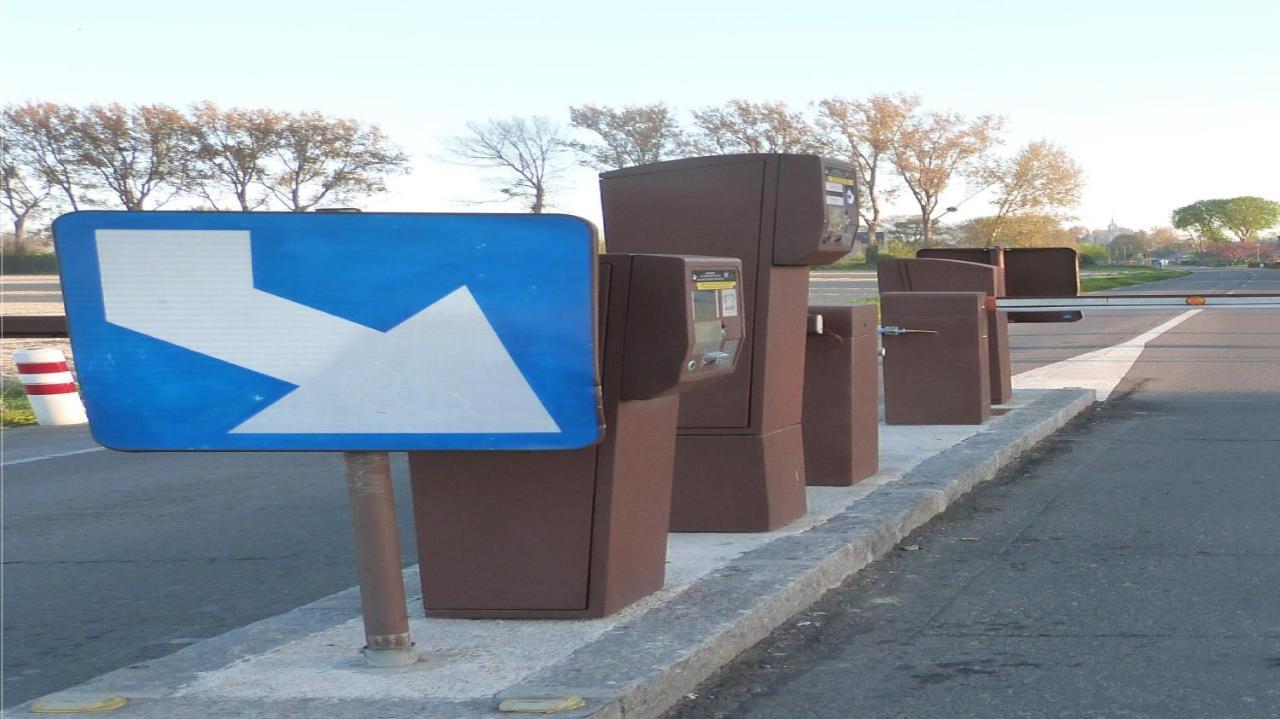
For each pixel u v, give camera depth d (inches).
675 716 151.8
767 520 234.8
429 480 179.0
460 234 148.5
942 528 261.3
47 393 584.1
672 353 169.8
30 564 263.4
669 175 237.6
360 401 149.4
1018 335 1098.7
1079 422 438.9
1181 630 183.9
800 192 229.9
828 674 166.7
